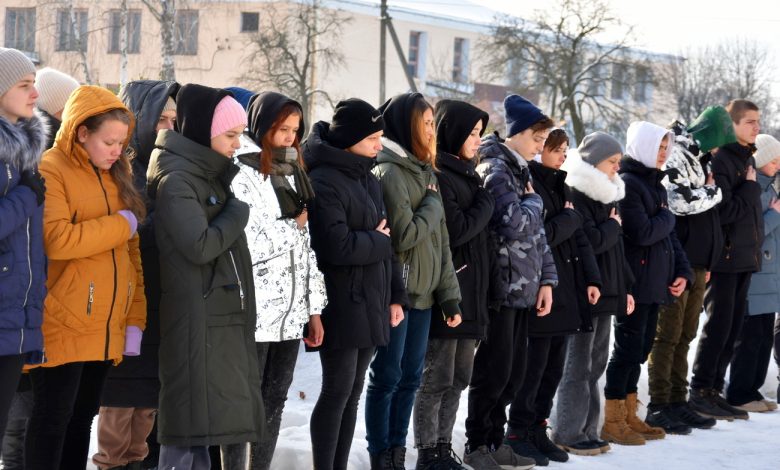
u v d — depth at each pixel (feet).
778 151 27.73
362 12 149.18
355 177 16.21
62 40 105.81
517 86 130.11
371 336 15.84
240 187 14.40
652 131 22.88
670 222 22.53
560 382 21.43
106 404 14.73
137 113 15.49
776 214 27.32
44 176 13.15
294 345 15.44
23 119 12.76
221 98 14.03
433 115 17.62
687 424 24.62
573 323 19.92
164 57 87.20
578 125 129.29
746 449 22.47
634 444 22.39
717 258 24.97
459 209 18.01
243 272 13.94
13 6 117.50
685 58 171.42
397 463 17.37
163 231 13.56
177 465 13.46
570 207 20.12
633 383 23.15
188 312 13.46
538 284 18.94
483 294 18.20
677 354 24.94
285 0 132.26
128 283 13.74
